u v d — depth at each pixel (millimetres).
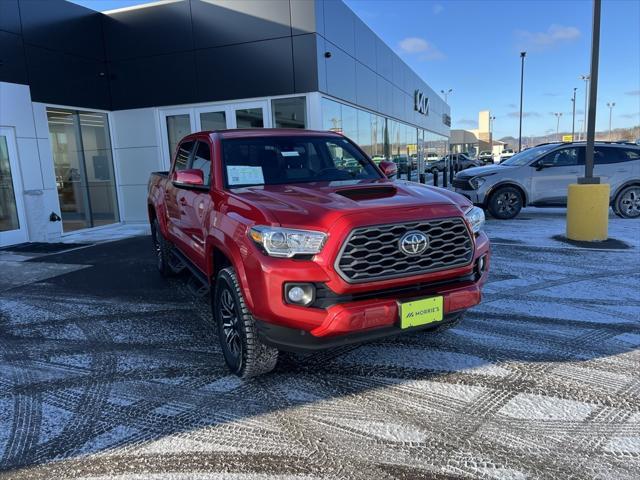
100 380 3850
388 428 3051
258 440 2963
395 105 18969
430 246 3273
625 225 10492
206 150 4875
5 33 9867
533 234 9562
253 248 3229
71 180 11680
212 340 4621
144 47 12047
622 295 5582
